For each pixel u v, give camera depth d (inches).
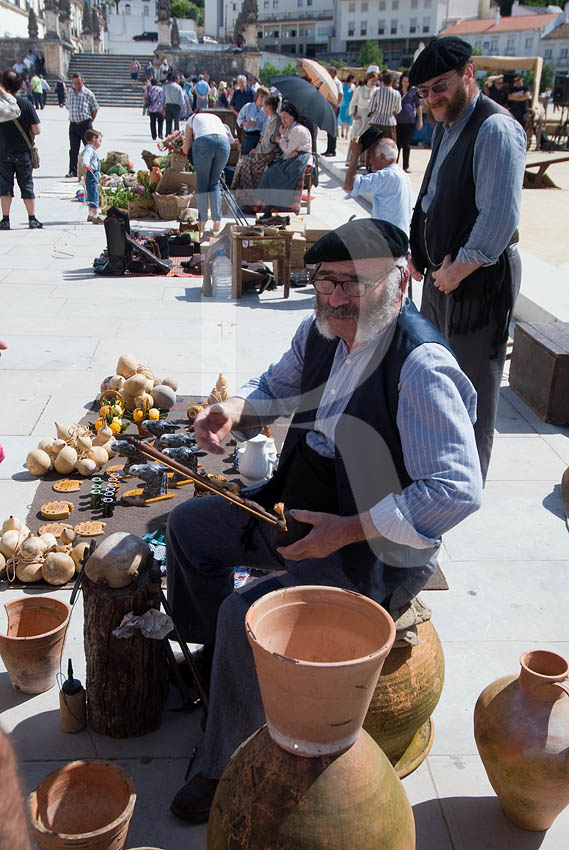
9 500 150.6
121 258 319.3
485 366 141.4
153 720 98.7
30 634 107.7
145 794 90.0
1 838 34.5
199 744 97.5
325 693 62.2
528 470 173.6
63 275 320.5
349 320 76.0
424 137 824.3
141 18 2834.6
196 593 99.3
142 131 979.3
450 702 105.9
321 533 78.9
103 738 98.0
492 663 113.3
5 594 124.1
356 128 539.8
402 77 550.0
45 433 180.4
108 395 190.1
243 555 95.7
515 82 675.4
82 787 80.0
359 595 72.4
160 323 258.7
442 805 89.7
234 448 169.9
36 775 91.5
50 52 1723.7
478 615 124.1
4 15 1873.8
